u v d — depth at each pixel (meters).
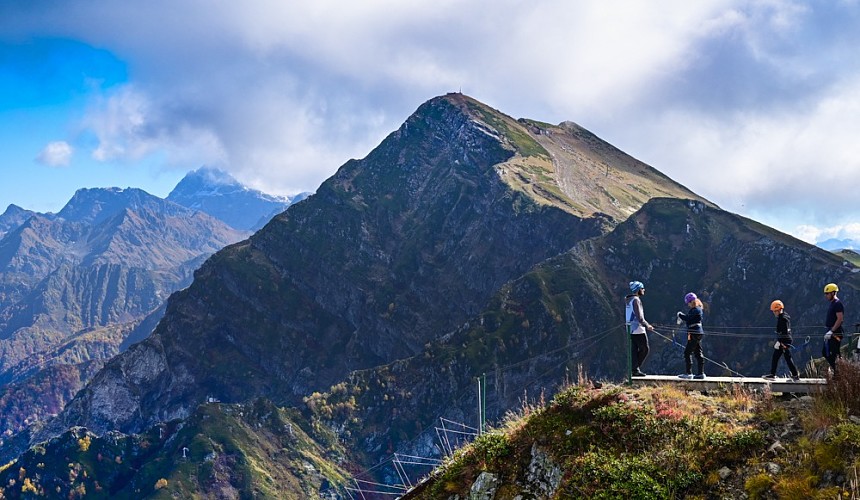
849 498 12.11
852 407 14.59
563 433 17.14
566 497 15.37
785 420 15.09
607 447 16.14
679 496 14.34
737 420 15.74
